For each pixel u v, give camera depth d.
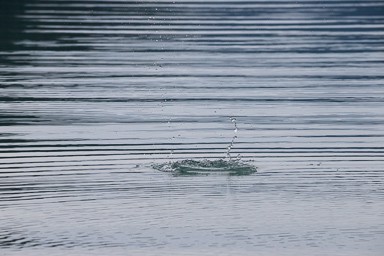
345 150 43.94
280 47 75.44
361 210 35.44
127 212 34.97
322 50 74.44
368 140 46.00
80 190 37.38
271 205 35.94
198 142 45.38
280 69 66.50
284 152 43.56
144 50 72.94
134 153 43.09
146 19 88.44
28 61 67.75
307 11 96.75
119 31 81.31
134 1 101.06
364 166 41.19
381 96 57.56
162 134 46.97
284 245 31.94
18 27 81.88
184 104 54.59
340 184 38.62
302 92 58.62
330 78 63.41
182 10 95.12
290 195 37.09
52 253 31.05
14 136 46.34
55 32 79.75
